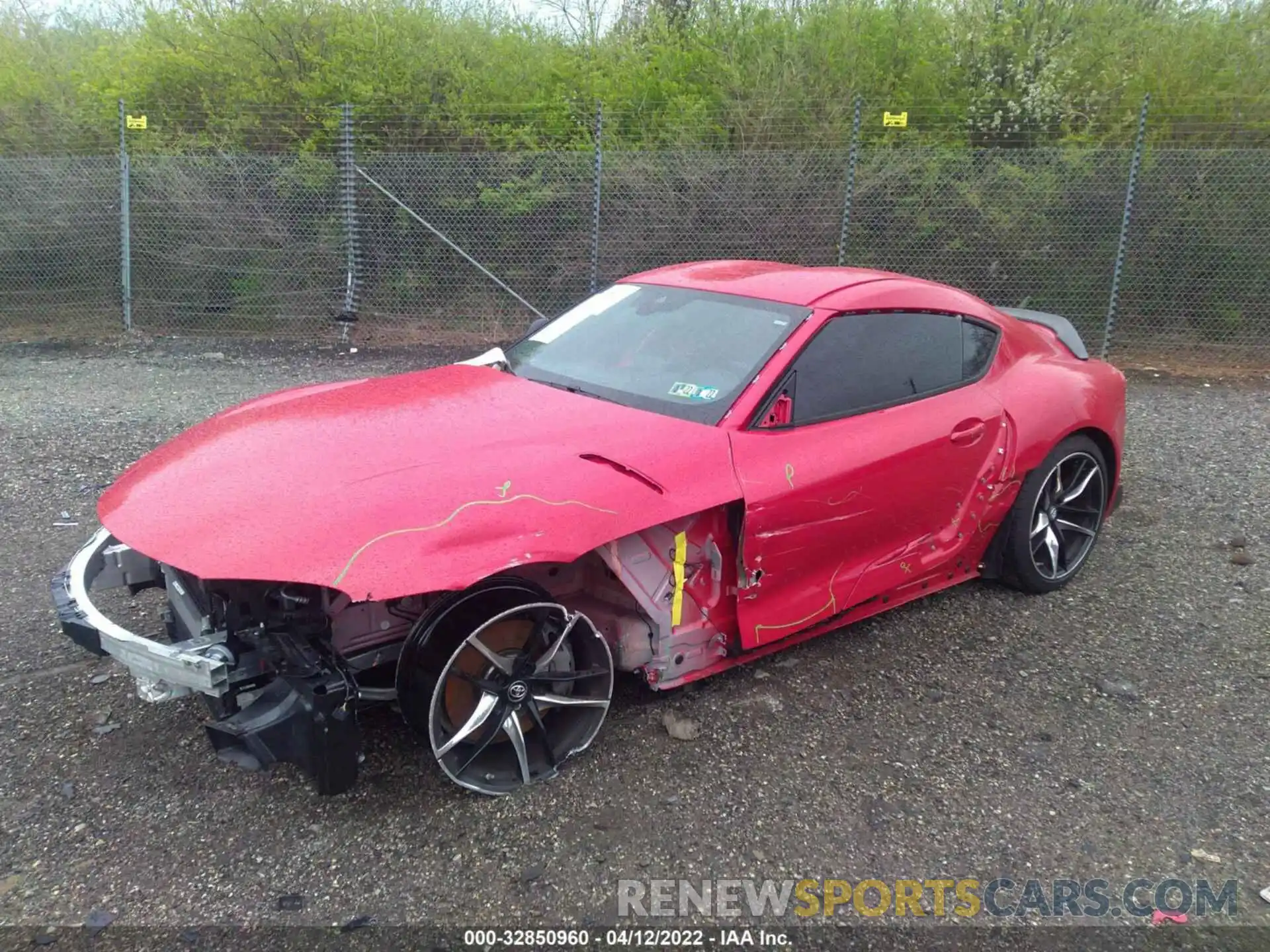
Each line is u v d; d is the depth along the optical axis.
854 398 3.68
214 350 9.89
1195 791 3.15
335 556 2.56
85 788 2.95
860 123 9.95
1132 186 9.38
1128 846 2.88
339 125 10.35
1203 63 10.41
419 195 10.44
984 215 9.98
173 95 11.35
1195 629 4.28
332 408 3.50
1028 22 11.21
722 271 4.35
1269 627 4.31
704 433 3.29
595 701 3.11
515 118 11.15
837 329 3.71
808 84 11.02
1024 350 4.58
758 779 3.11
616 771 3.12
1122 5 11.47
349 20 11.26
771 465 3.30
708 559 3.27
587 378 3.78
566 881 2.64
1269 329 9.88
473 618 2.76
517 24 12.92
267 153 10.79
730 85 11.02
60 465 5.91
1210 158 9.53
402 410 3.44
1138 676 3.86
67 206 10.45
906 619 4.30
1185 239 9.77
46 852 2.68
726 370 3.55
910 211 10.10
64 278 10.64
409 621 3.06
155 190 10.45
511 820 2.88
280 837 2.77
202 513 2.77
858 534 3.61
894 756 3.27
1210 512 5.70
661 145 10.74
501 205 10.38
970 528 4.12
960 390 4.06
